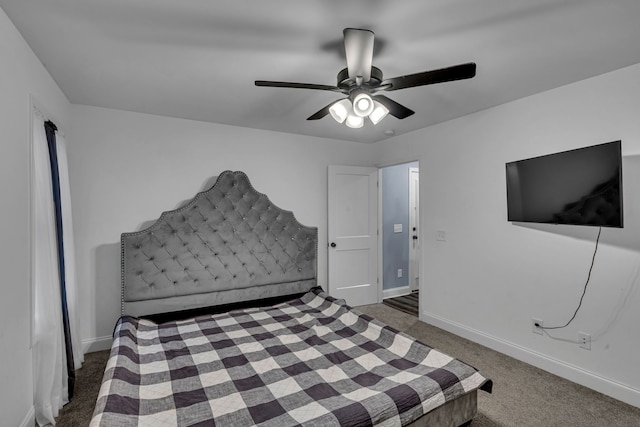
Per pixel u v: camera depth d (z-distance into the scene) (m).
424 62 2.04
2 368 1.48
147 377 1.75
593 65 2.10
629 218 2.11
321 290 3.45
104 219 2.89
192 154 3.26
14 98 1.62
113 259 2.93
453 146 3.30
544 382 2.37
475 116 3.08
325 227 4.08
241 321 2.70
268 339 2.29
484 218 3.01
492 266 2.95
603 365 2.23
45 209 1.95
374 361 1.92
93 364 2.62
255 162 3.60
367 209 4.34
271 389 1.63
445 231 3.40
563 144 2.43
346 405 1.43
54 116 2.23
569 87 2.40
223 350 2.11
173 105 2.83
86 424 1.91
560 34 1.73
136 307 2.83
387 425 1.37
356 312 2.66
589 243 2.31
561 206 2.30
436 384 1.57
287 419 1.36
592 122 2.27
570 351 2.41
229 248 3.23
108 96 2.61
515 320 2.77
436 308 3.53
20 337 1.66
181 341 2.27
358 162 4.35
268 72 2.17
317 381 1.70
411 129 3.70
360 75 1.66
